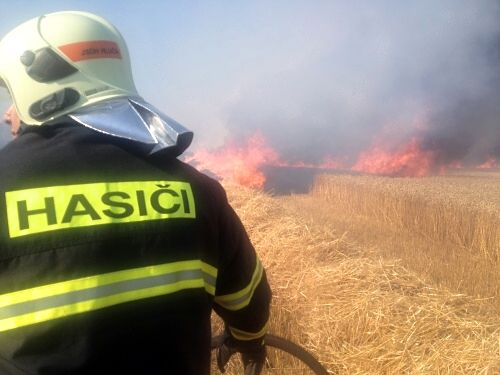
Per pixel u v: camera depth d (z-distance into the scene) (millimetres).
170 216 1194
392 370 3355
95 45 1288
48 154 1139
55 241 1053
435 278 6516
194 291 1197
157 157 1253
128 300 1093
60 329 1023
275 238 5863
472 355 3303
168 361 1134
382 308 3904
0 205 1054
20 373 1018
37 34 1249
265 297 1508
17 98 1253
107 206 1128
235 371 3680
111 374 1063
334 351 3668
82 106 1239
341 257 5418
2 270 1021
